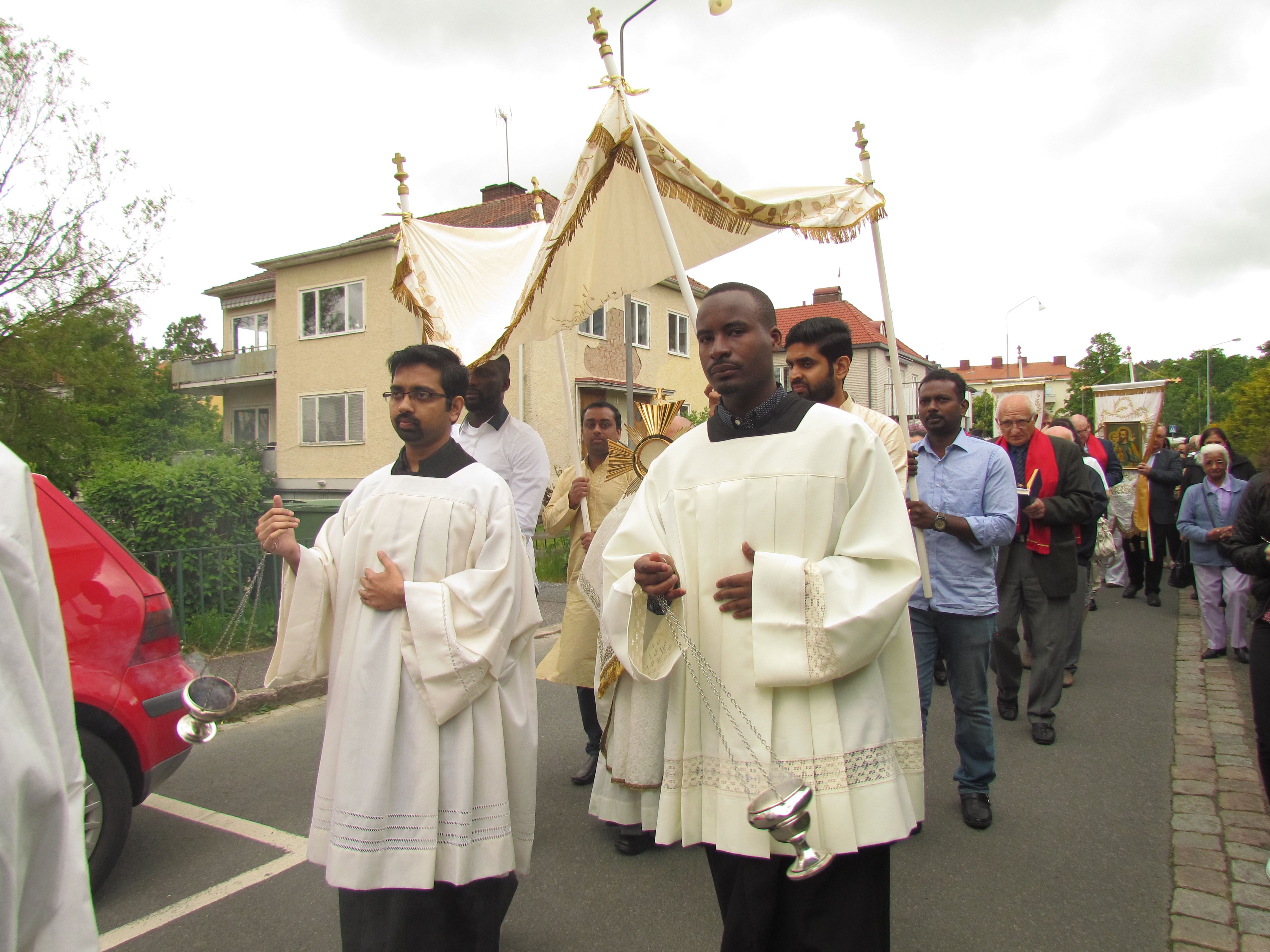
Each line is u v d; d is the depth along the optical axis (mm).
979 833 3660
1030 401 4957
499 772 2387
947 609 3652
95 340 14039
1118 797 4008
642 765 2107
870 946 1823
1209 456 6641
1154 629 7969
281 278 23188
